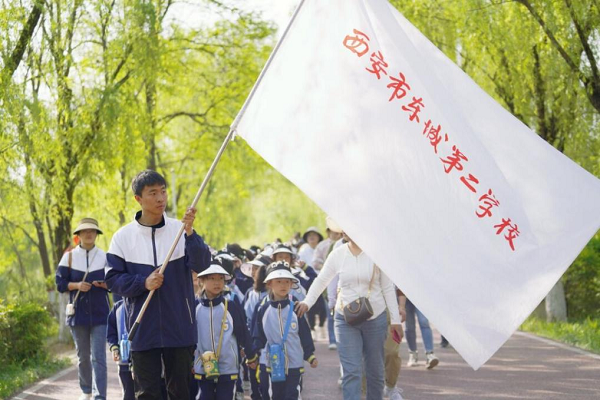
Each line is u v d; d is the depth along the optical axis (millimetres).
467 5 19656
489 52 21359
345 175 7121
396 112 7148
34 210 23812
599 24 17766
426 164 7027
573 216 6828
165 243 7406
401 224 6980
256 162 37375
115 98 22562
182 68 31109
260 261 14086
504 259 6812
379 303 9625
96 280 12133
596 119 20516
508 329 6676
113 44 23047
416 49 7215
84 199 24672
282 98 7320
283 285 10406
